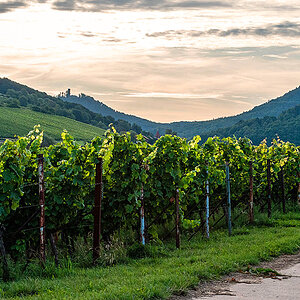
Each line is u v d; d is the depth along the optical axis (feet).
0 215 34.94
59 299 24.34
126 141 45.06
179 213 50.55
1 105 560.20
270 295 26.76
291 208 80.12
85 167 41.04
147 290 25.94
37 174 38.75
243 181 67.92
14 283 29.37
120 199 44.80
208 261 35.68
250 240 48.80
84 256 38.09
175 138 50.29
